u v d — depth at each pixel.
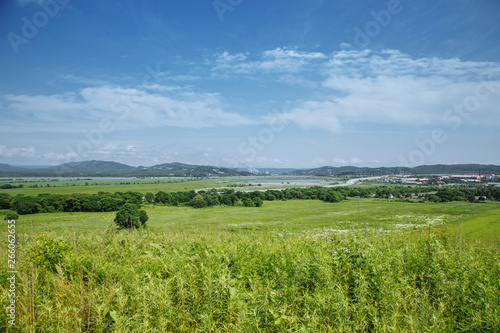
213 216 67.88
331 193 99.81
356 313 4.19
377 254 5.88
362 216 55.47
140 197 93.50
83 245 9.34
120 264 7.07
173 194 98.44
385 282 4.70
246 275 5.68
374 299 4.73
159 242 9.63
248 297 4.59
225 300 4.67
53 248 7.12
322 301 4.20
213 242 8.38
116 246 9.16
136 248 8.99
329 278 4.95
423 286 5.04
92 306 4.59
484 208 50.62
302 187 149.00
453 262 5.75
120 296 4.58
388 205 75.56
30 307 4.56
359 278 5.00
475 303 4.32
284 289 4.72
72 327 4.29
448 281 5.07
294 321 3.94
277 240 8.86
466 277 5.13
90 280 5.70
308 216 63.97
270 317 4.18
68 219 50.22
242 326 3.88
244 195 106.06
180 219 61.69
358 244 6.59
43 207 60.19
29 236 8.95
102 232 11.21
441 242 7.07
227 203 93.81
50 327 4.21
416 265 5.80
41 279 5.88
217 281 4.80
